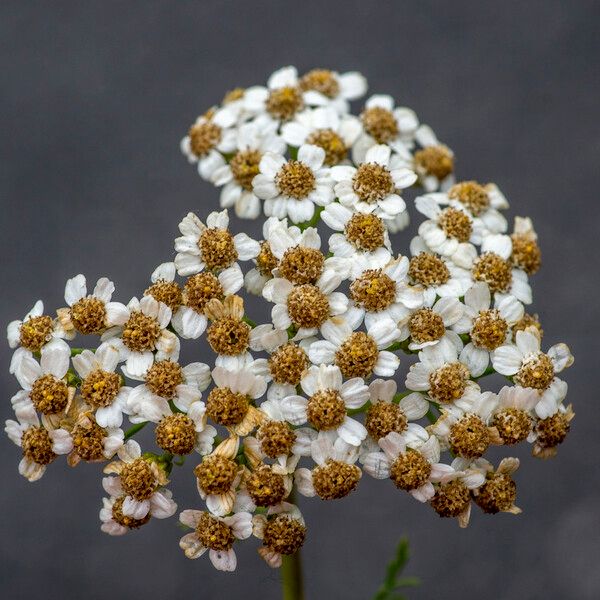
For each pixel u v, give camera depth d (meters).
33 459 0.13
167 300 0.13
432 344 0.13
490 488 0.13
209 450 0.12
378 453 0.12
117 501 0.13
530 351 0.13
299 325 0.12
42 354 0.13
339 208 0.13
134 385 0.13
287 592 0.13
